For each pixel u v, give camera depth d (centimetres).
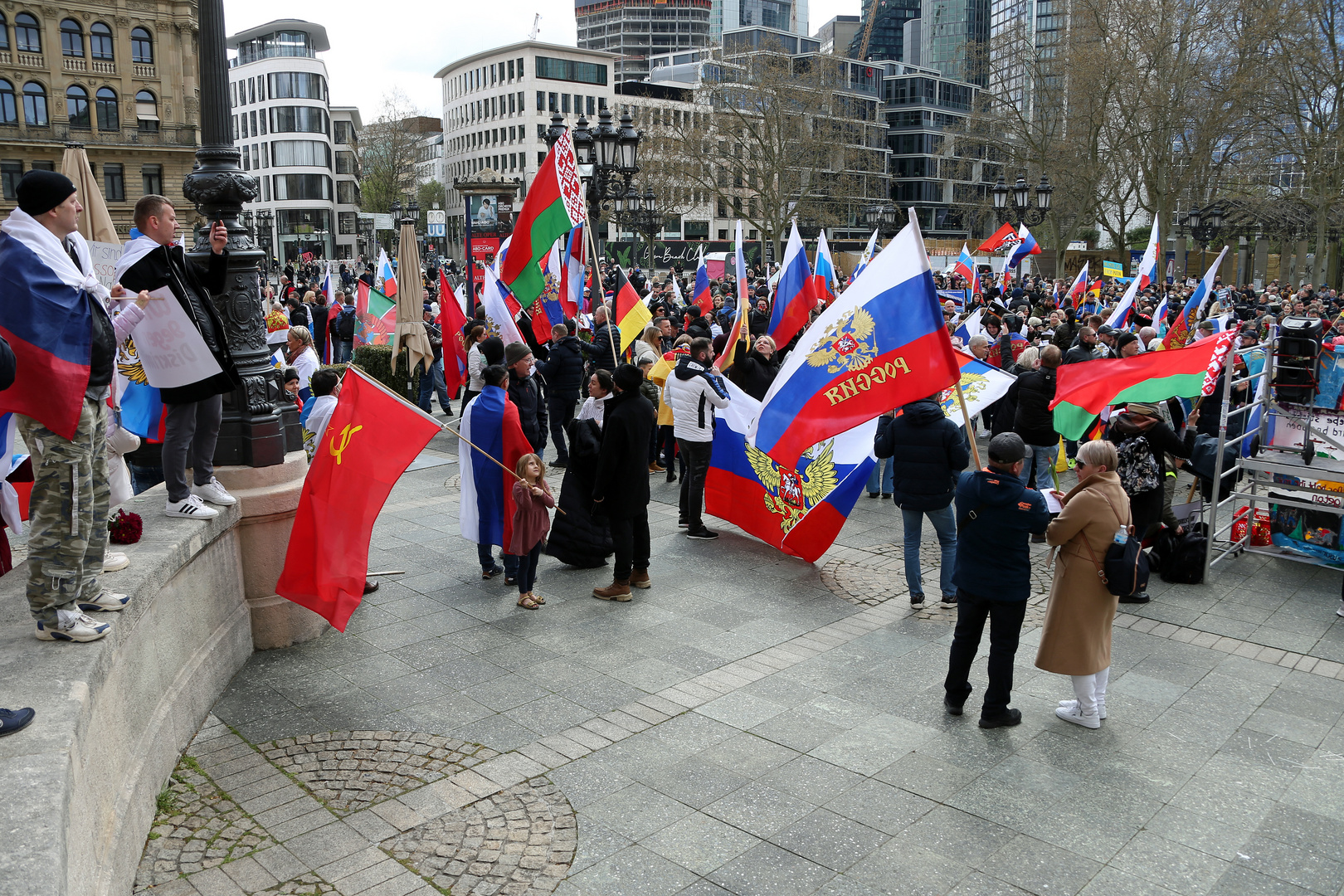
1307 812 483
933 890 416
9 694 372
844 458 856
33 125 5228
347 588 630
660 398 1273
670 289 2564
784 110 5975
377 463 642
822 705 601
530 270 1109
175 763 515
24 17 5131
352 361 1817
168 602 529
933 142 10456
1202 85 4484
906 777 512
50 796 312
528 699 605
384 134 9488
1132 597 792
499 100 10325
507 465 768
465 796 490
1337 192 4116
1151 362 859
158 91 5569
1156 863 438
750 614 764
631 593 803
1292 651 692
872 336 630
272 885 416
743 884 419
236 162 668
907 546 772
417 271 1585
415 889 414
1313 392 856
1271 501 865
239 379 625
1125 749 547
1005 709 570
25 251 397
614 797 490
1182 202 5694
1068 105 5153
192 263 609
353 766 520
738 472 938
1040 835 460
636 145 1648
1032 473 1055
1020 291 2930
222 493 630
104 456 441
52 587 415
